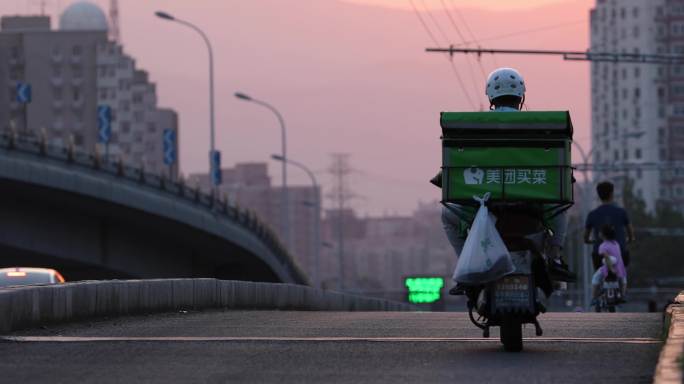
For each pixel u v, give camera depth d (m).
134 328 40.09
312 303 83.12
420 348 32.38
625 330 38.12
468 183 31.47
